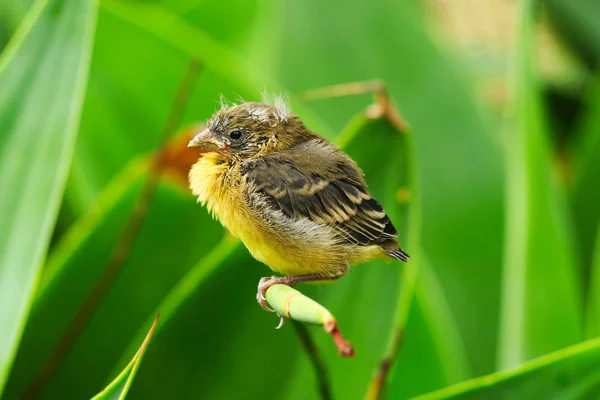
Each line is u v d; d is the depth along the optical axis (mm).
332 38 3539
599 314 3432
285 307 3258
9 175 3309
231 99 3467
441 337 3412
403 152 3363
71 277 3383
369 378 3381
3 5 3484
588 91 3594
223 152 3359
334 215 3346
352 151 3365
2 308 3301
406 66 3533
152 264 3402
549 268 3420
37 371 3385
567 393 3311
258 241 3346
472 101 3525
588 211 3496
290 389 3379
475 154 3516
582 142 3547
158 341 3365
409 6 3555
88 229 3385
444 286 3490
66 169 3307
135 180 3393
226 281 3365
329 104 3531
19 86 3312
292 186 3346
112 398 3266
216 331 3369
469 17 4727
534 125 3420
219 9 3564
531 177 3418
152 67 3469
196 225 3408
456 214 3506
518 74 3426
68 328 3381
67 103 3311
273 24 3543
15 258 3305
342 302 3381
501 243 3500
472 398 3311
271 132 3361
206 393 3373
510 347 3424
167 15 3562
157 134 3475
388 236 3348
